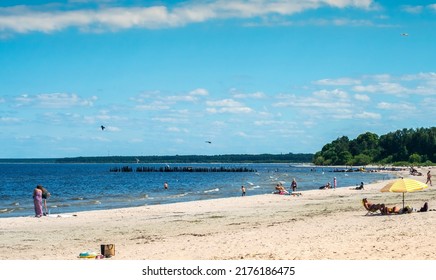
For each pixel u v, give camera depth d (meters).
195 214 42.28
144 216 41.81
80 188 105.69
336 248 21.33
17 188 109.81
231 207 48.47
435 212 34.25
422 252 19.48
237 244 23.89
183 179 149.88
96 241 28.08
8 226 35.97
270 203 52.06
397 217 32.12
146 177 169.62
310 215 37.00
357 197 56.28
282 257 20.19
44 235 31.03
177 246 24.48
